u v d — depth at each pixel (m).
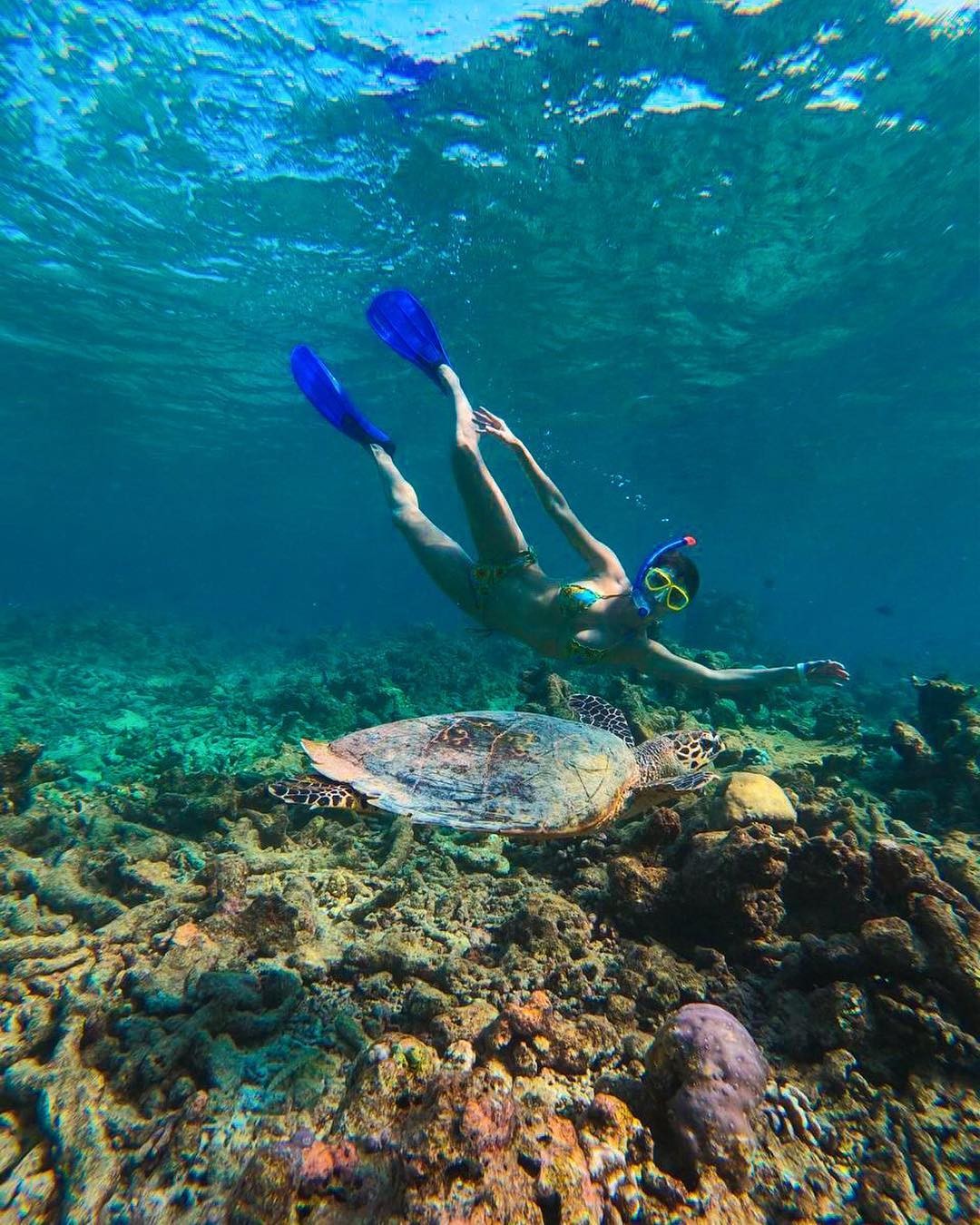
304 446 12.49
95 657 6.01
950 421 9.55
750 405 8.83
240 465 14.66
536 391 8.63
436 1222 0.71
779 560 31.94
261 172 4.66
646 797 1.32
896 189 4.62
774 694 3.52
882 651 15.86
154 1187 0.89
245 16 3.40
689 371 7.75
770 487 13.75
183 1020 1.17
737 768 2.40
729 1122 0.83
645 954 1.29
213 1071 1.06
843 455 11.36
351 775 1.26
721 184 4.60
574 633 1.51
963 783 2.09
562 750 1.33
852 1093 0.99
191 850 1.92
